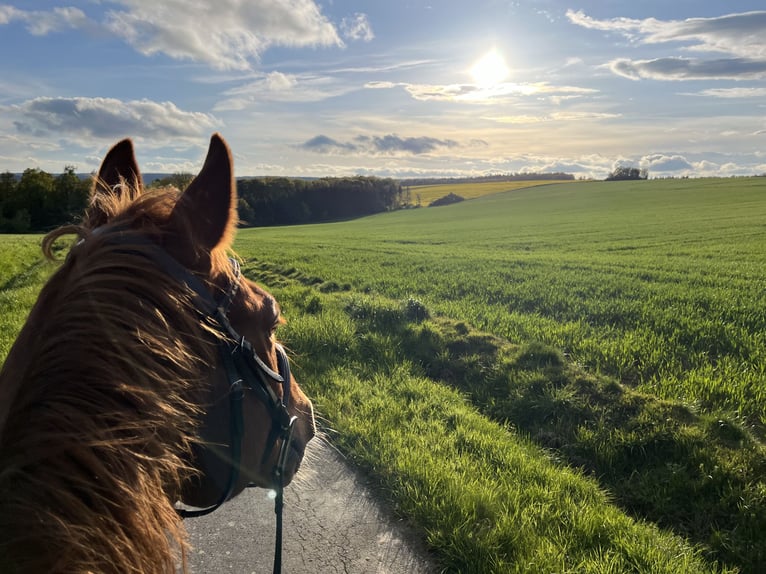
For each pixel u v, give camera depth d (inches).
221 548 137.7
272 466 62.7
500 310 400.8
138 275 46.4
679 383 251.0
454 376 287.4
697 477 178.7
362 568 131.2
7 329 326.0
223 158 52.9
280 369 70.2
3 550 35.8
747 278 577.9
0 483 36.9
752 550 144.6
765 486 166.7
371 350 307.1
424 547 140.0
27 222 1684.3
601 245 1072.2
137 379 42.6
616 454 195.8
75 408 39.6
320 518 151.4
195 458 51.3
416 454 182.4
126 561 39.1
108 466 39.4
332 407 226.4
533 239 1272.1
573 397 234.5
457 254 901.8
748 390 240.8
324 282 576.7
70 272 47.8
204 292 51.5
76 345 41.8
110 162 64.6
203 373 50.1
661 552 137.8
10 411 40.5
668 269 657.0
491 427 217.2
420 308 373.1
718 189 2999.5
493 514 150.4
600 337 328.5
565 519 152.1
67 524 36.7
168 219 51.8
